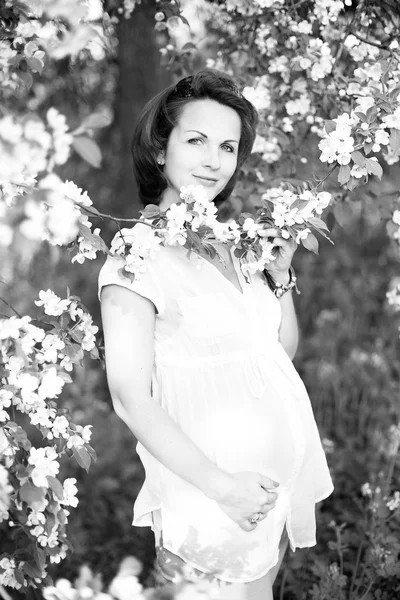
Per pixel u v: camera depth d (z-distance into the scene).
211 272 1.75
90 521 3.17
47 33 1.70
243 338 1.74
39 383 1.68
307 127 2.56
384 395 3.91
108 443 3.60
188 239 1.63
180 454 1.57
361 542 2.58
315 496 1.89
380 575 2.37
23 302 4.79
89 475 3.33
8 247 1.56
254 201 2.47
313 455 1.86
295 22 2.26
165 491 1.73
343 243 5.73
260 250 1.75
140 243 1.64
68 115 4.76
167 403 1.73
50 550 1.76
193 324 1.69
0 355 1.66
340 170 1.78
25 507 1.75
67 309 1.77
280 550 1.91
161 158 1.87
